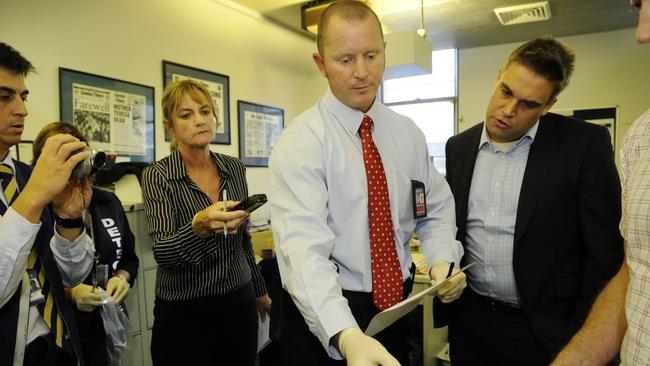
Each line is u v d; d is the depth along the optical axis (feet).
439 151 17.88
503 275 4.21
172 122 5.13
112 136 8.36
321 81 15.35
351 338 2.12
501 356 4.28
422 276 6.53
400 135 3.34
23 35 6.93
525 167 4.15
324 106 3.09
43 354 3.31
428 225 3.59
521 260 4.00
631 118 14.58
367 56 2.69
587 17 13.44
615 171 3.87
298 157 2.81
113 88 8.38
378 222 2.92
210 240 4.35
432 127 17.99
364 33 2.63
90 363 4.49
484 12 12.92
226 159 5.54
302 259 2.49
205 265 4.68
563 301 4.00
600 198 3.76
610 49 14.76
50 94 7.30
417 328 7.63
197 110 4.99
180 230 4.25
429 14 13.05
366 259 2.89
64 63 7.52
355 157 2.97
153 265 6.62
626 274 2.63
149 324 6.56
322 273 2.45
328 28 2.69
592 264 3.78
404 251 3.26
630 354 2.24
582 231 3.88
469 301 4.51
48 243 3.48
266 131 12.81
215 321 4.82
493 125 4.19
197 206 4.82
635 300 2.25
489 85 16.72
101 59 8.16
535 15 12.82
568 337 3.84
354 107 2.95
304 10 11.94
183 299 4.65
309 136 2.89
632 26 14.28
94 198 5.42
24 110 3.42
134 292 6.34
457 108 17.39
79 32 7.77
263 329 6.01
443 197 3.71
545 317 3.95
